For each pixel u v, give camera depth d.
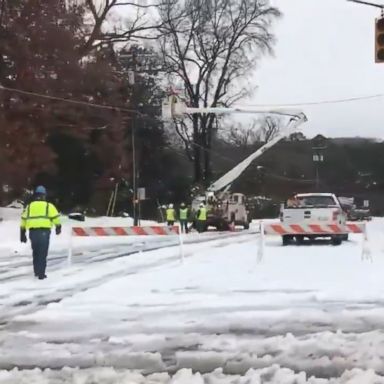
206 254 46.22
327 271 33.62
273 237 70.44
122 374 15.65
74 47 92.19
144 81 129.12
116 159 112.25
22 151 88.00
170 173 144.25
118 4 109.88
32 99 87.81
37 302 25.59
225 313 22.59
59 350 18.12
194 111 91.00
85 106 94.38
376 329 19.89
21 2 86.94
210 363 16.66
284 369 15.70
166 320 21.66
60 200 113.19
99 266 38.56
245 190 188.12
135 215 97.19
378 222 136.25
